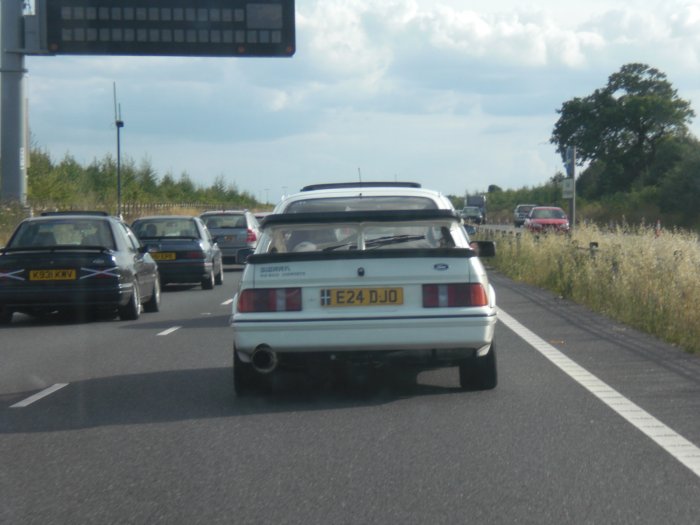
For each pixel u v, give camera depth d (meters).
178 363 13.06
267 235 10.16
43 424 9.17
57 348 14.85
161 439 8.45
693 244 21.67
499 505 6.38
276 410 9.62
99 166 68.00
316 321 9.41
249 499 6.61
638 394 10.18
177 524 6.12
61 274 17.84
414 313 9.43
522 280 28.84
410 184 12.96
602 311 18.83
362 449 7.94
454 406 9.64
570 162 34.59
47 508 6.50
